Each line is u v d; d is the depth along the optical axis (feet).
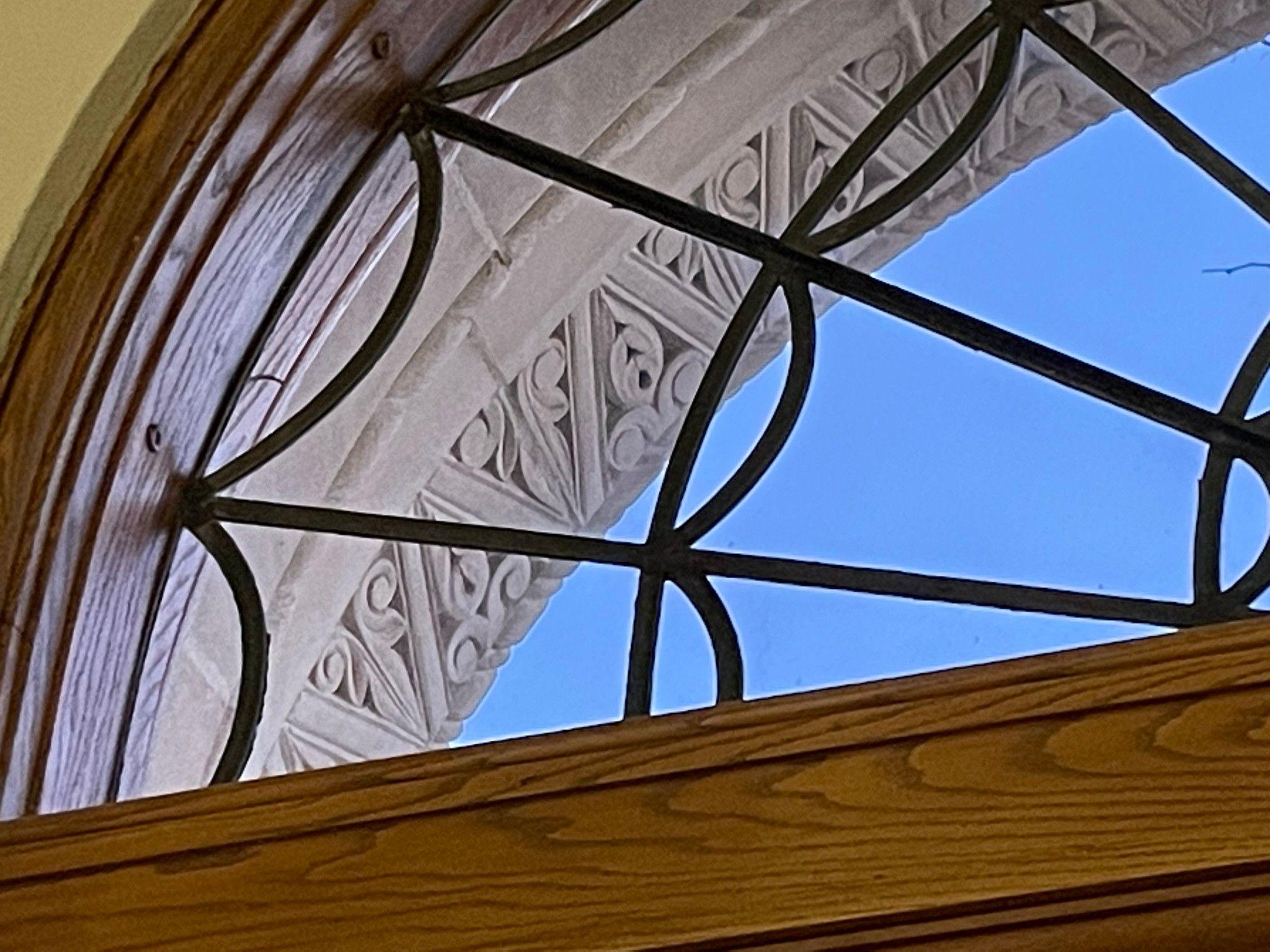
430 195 4.29
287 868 2.67
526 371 5.85
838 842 2.41
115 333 3.57
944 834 2.37
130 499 3.78
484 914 2.52
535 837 2.57
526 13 4.32
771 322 4.69
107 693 3.82
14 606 3.45
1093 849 2.28
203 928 2.64
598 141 5.51
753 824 2.48
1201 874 2.21
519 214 5.46
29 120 3.65
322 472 5.45
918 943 2.29
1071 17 5.01
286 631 5.54
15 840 2.85
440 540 4.20
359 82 3.98
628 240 5.71
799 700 2.61
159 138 3.59
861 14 5.60
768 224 5.80
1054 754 2.40
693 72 5.50
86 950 2.67
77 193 3.59
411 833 2.65
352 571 5.70
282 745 5.72
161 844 2.77
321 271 4.17
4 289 3.56
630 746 2.64
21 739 3.45
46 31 3.71
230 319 3.92
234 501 4.11
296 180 3.92
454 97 4.32
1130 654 2.47
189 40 3.63
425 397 5.64
